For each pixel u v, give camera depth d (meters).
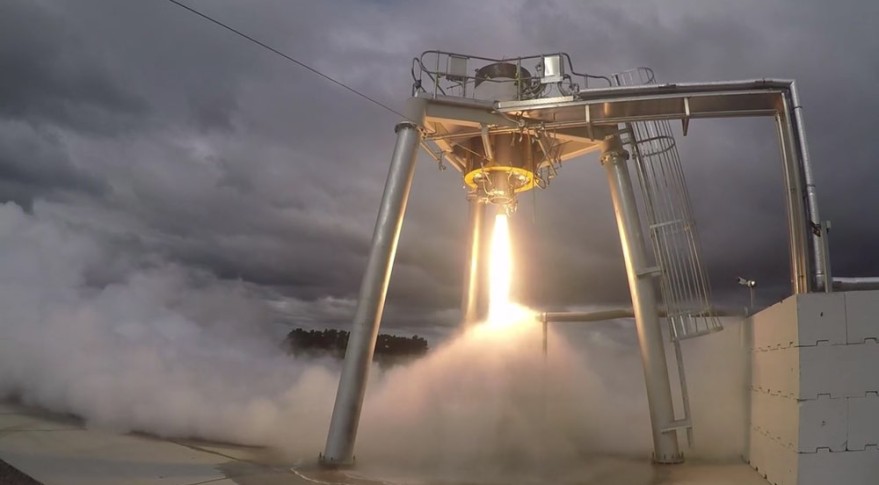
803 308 8.92
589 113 12.81
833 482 8.49
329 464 11.15
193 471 9.94
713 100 12.23
